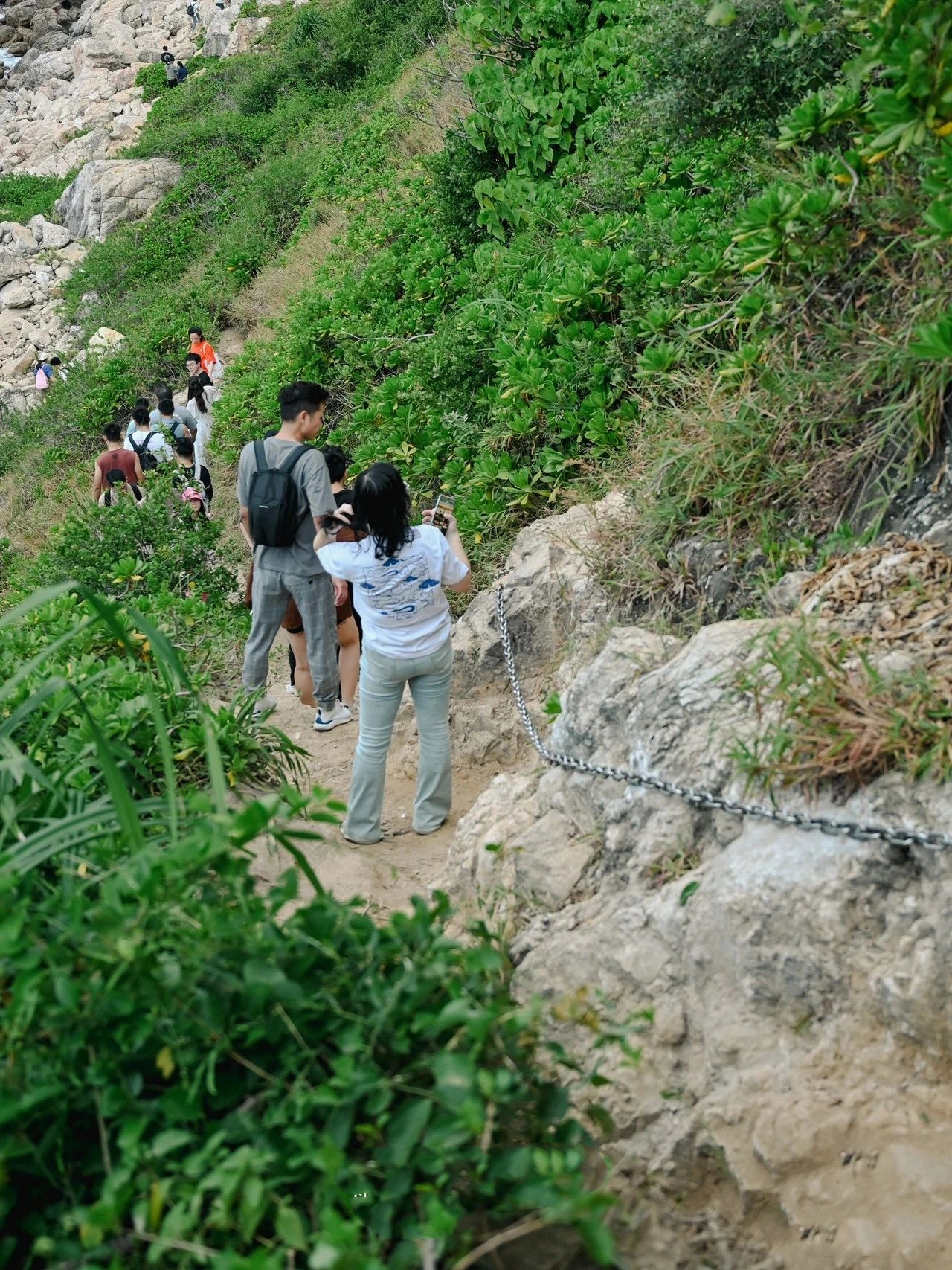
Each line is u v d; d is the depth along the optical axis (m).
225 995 2.45
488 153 10.77
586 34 10.35
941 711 3.06
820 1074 2.80
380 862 4.98
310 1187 2.34
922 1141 2.62
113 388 17.81
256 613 6.36
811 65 6.26
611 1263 2.35
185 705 5.23
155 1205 2.14
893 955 2.84
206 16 38.84
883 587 3.73
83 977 2.47
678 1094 2.97
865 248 4.92
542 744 5.21
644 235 7.30
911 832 2.90
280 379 11.30
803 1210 2.61
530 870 3.97
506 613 5.94
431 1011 2.52
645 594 5.06
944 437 4.04
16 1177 2.47
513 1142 2.53
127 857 3.11
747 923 3.02
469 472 7.51
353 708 7.00
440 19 22.48
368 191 15.54
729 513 4.82
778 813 3.17
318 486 6.06
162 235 24.14
